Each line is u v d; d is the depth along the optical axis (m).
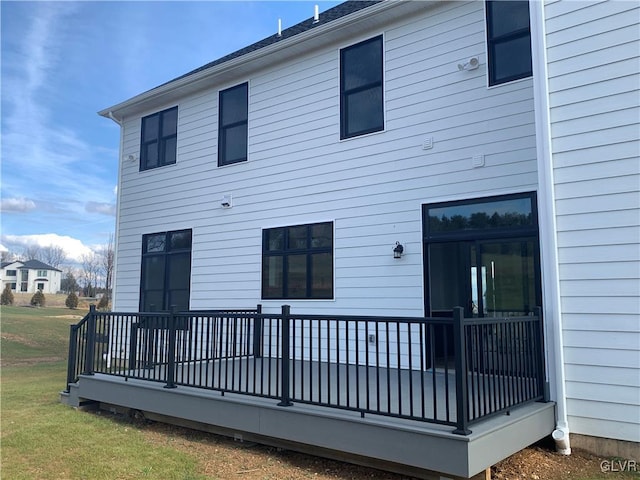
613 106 4.85
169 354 6.10
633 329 4.61
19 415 6.93
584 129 5.00
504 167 6.75
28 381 10.28
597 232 4.85
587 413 4.78
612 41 4.90
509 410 4.50
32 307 38.62
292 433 4.76
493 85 6.94
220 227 10.27
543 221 5.20
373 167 8.09
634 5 4.80
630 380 4.59
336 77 8.70
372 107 8.23
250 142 9.92
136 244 11.97
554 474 4.37
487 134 6.95
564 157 5.09
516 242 6.56
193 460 4.92
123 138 12.64
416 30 7.79
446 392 3.92
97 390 6.96
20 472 4.68
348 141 8.43
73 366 7.76
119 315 6.98
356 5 10.50
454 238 7.10
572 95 5.09
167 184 11.43
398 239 7.68
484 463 3.85
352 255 8.20
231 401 5.30
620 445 4.61
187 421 6.03
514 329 4.78
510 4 6.95
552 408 4.96
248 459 4.94
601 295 4.79
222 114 10.56
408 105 7.77
